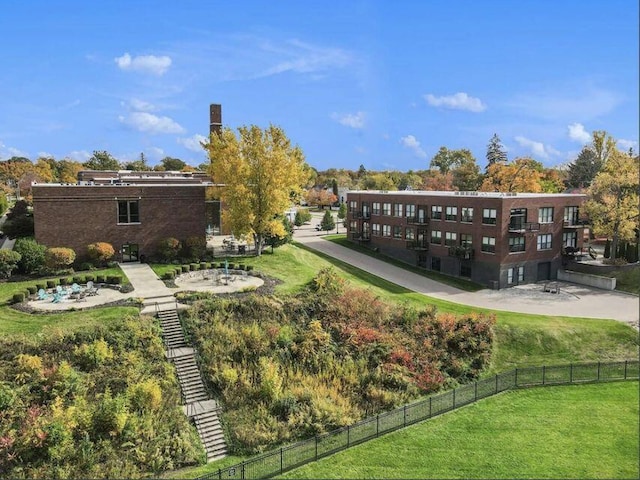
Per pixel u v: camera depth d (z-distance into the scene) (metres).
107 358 24.95
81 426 20.80
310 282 36.81
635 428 23.86
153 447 20.86
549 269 49.66
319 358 28.19
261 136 42.22
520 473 20.39
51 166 125.31
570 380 28.72
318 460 21.17
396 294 41.56
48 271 35.97
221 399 24.70
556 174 102.94
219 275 38.06
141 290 33.47
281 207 43.44
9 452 19.45
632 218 48.66
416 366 29.12
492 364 30.98
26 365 23.08
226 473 20.12
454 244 50.09
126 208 41.28
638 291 44.47
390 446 22.27
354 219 65.69
